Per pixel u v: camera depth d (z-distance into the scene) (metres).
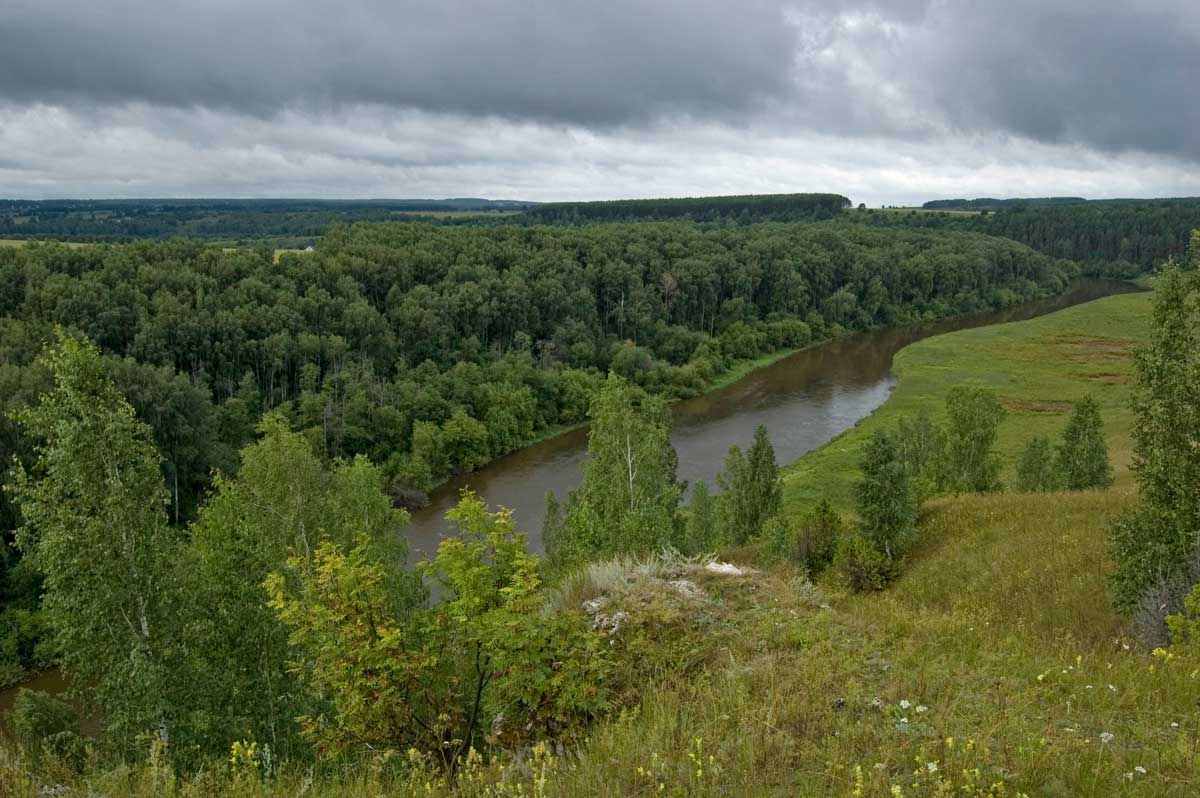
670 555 13.95
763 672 8.61
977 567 22.17
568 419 76.69
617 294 100.31
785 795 6.00
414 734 8.90
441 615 9.38
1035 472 37.22
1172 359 14.45
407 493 54.66
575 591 12.49
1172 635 9.91
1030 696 7.54
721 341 101.69
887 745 6.52
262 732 14.24
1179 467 14.05
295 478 26.02
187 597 14.71
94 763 9.16
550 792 6.35
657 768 6.41
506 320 85.62
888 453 25.03
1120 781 5.70
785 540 25.67
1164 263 14.82
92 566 13.73
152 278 68.56
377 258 87.25
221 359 63.53
